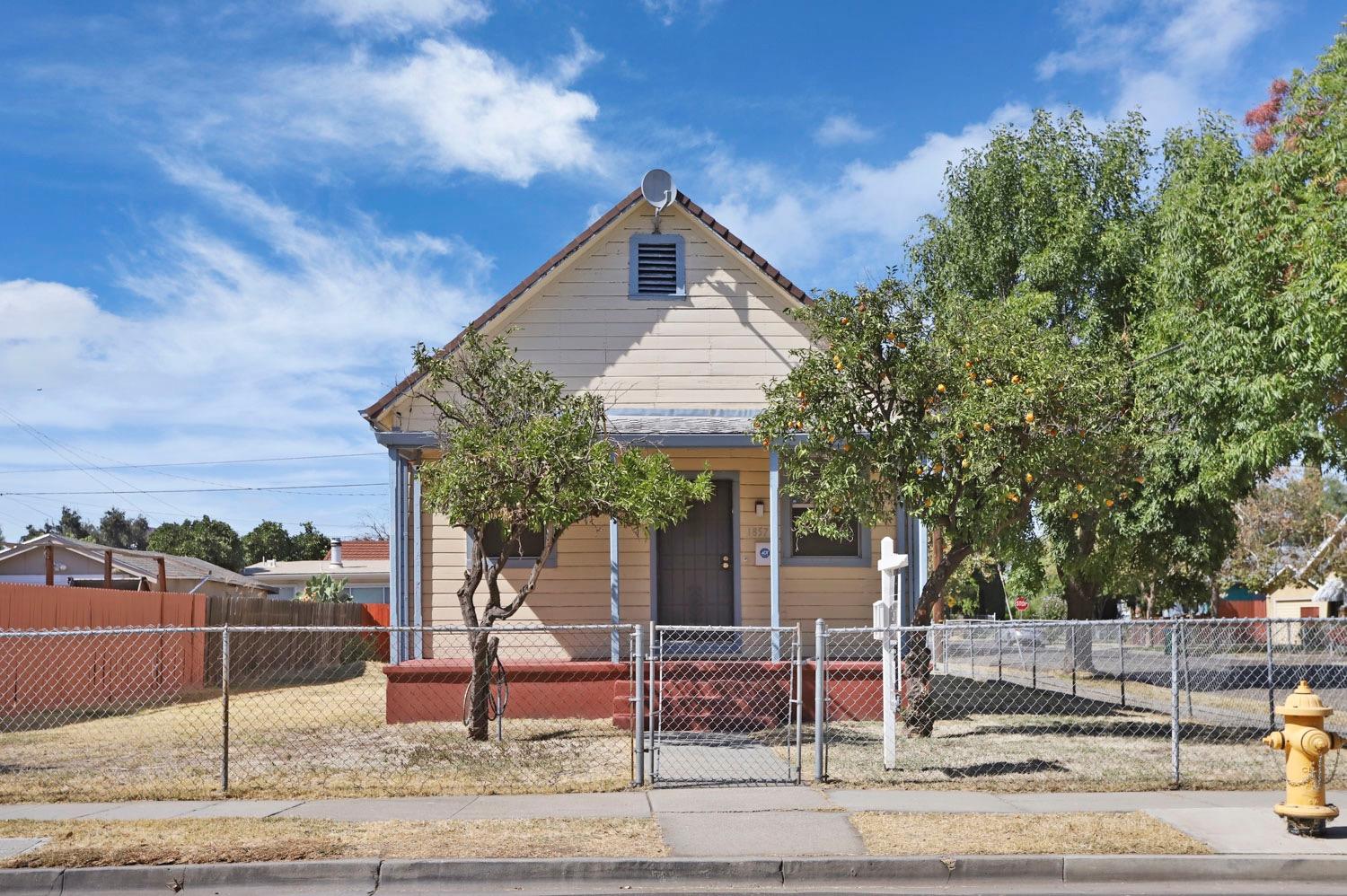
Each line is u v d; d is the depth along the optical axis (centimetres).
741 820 864
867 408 1278
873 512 1302
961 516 1278
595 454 1240
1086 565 2522
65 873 745
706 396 1695
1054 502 1360
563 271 1708
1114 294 2434
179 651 2086
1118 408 1372
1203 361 1761
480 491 1230
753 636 1633
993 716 1564
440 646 1638
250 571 4700
